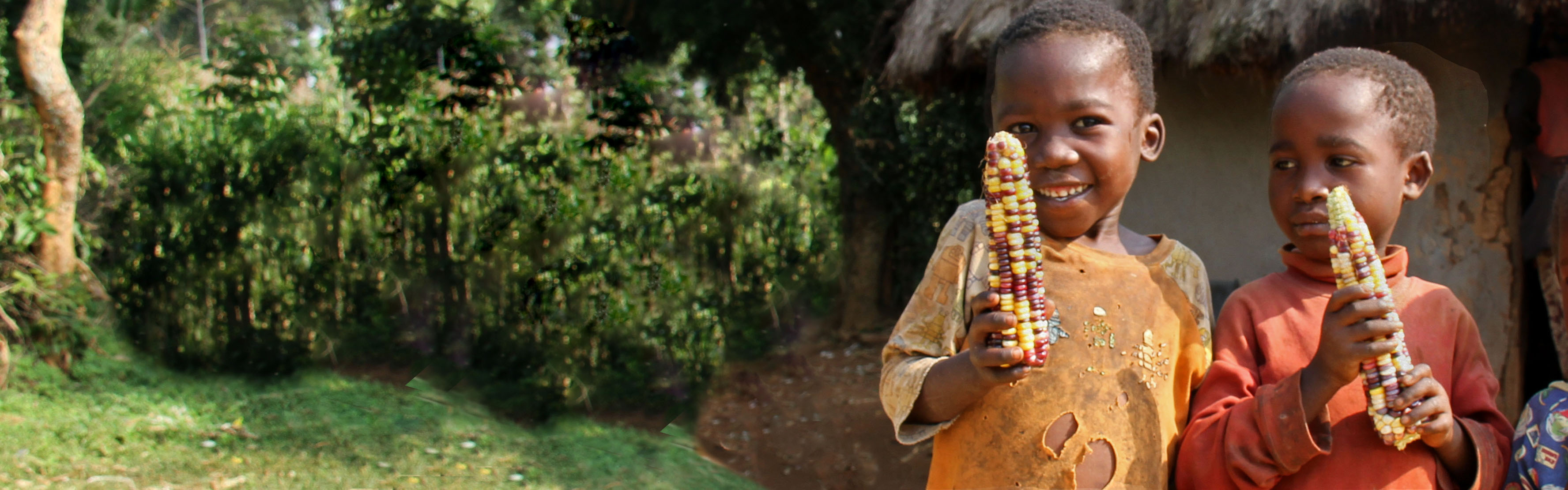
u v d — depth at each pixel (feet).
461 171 20.99
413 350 21.42
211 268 22.04
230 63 23.36
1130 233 6.04
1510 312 12.39
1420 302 5.62
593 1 21.21
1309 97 5.33
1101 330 5.35
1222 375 5.62
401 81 21.29
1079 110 4.92
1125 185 5.19
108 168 23.02
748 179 24.44
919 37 15.05
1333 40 11.37
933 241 28.02
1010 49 5.14
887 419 18.69
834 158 31.48
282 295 22.09
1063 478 5.16
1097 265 5.49
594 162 21.02
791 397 20.38
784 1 23.09
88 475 14.52
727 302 22.59
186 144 23.12
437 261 21.25
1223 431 5.33
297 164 22.43
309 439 16.56
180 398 19.08
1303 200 5.37
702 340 21.30
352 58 21.58
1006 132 4.80
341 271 22.03
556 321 20.26
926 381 5.10
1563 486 5.29
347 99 23.70
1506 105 12.34
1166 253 5.83
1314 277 5.65
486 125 21.04
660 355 20.52
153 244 22.52
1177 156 14.83
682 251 21.66
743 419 18.80
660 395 19.60
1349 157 5.24
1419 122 5.48
